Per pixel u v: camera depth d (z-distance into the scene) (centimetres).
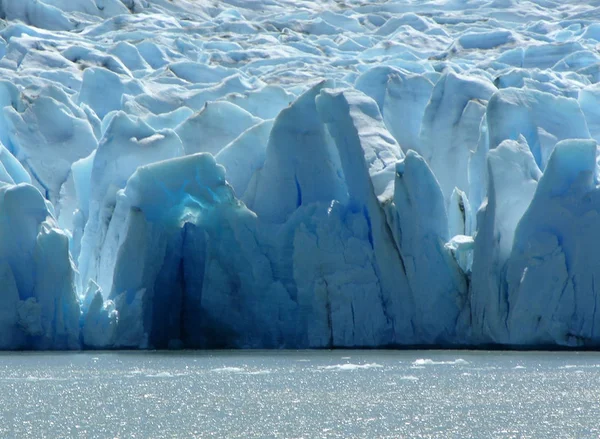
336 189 9794
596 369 7706
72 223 10888
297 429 5838
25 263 9344
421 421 6006
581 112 10181
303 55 15875
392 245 9325
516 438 5584
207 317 9738
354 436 5666
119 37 16962
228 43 16750
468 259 9525
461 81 11144
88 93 13088
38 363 8375
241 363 8288
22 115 11706
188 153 10769
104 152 10306
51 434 5781
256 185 9925
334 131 9762
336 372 7706
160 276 9719
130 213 9519
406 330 9331
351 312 9350
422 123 11162
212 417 6172
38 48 15638
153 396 6825
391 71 11981
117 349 9419
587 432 5709
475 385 7094
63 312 9338
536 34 16825
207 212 9712
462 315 9281
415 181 9319
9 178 10488
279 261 9569
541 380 7244
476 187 10069
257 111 11519
